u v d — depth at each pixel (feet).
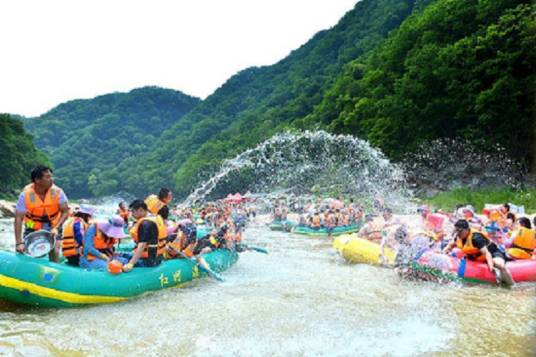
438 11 143.02
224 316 18.25
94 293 19.57
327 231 56.44
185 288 23.17
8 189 233.35
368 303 20.57
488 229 33.19
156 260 22.66
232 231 29.81
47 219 20.72
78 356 14.20
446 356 14.38
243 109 502.79
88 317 18.07
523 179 106.32
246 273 27.40
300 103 304.71
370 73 171.73
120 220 22.39
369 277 26.32
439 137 129.59
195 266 24.88
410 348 15.11
